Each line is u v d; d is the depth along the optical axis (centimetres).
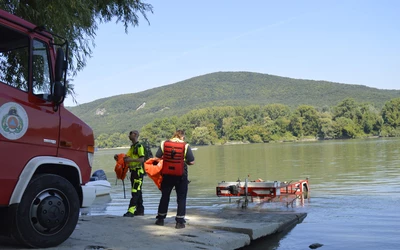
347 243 776
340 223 980
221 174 2938
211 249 650
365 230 895
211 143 18575
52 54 619
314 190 1761
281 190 1513
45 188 586
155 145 19375
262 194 1323
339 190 1723
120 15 1268
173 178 796
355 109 17675
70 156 628
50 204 585
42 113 593
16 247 593
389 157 4122
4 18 563
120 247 618
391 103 17700
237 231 785
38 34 601
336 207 1252
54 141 605
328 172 2700
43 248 584
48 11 977
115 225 809
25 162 570
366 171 2636
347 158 4256
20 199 557
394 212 1137
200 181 2458
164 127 19950
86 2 1118
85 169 653
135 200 984
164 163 796
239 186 1331
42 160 582
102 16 1265
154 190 2045
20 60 601
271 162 4191
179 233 743
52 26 1005
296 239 812
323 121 17112
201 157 6469
